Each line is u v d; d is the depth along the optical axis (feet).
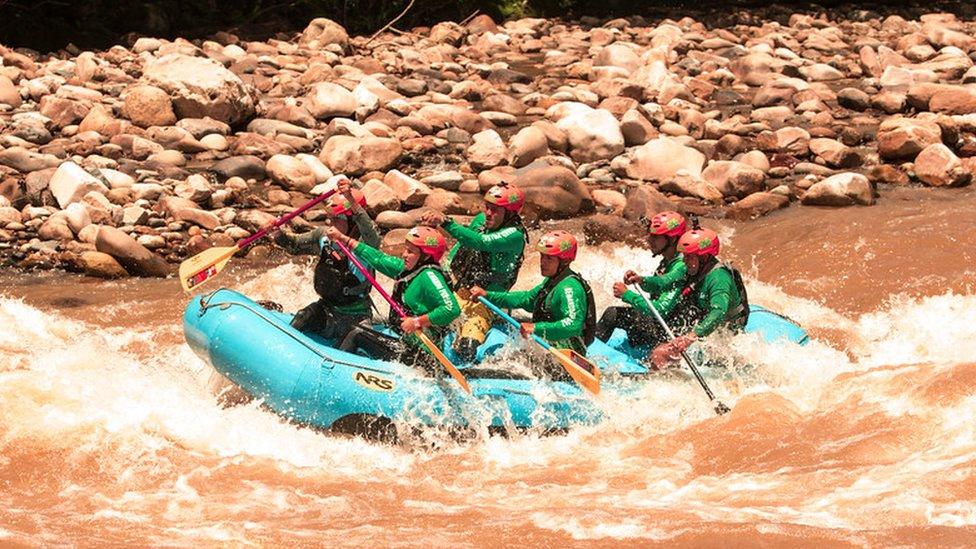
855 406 42.86
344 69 100.94
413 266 42.73
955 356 50.55
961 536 32.83
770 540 33.01
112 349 51.06
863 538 32.94
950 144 81.66
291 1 123.13
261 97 92.99
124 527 34.63
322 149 79.97
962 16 136.77
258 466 39.37
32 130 78.69
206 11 120.26
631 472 39.40
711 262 45.52
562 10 135.95
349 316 44.86
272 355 42.50
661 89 96.17
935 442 39.63
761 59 104.68
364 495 37.42
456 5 128.16
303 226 68.85
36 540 33.35
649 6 138.62
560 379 43.91
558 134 82.17
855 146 84.84
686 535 33.50
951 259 61.72
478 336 44.39
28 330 52.80
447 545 33.37
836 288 60.34
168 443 40.75
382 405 41.63
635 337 47.14
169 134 80.64
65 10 110.01
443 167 80.53
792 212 72.02
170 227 67.62
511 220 45.50
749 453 40.11
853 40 123.34
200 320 44.39
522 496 37.55
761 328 48.08
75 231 66.49
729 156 83.20
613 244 67.15
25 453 39.42
